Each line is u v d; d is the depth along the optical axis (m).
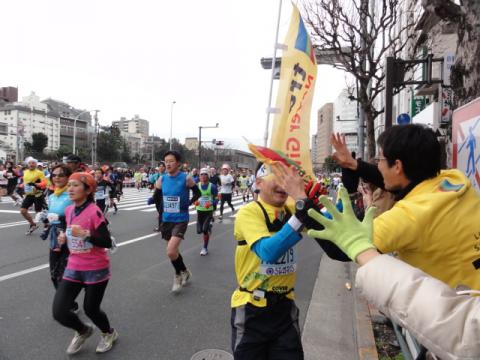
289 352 2.17
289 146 2.15
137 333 3.95
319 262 7.33
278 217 2.20
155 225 11.18
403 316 1.04
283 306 2.23
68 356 3.45
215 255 7.62
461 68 3.80
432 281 1.04
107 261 3.51
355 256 1.21
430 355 1.65
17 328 4.00
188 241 9.13
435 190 1.51
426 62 6.26
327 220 1.29
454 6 3.80
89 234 3.27
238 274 2.30
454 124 3.39
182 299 4.96
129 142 104.31
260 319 2.20
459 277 1.40
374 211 1.33
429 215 1.37
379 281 1.11
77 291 3.44
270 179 2.17
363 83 9.01
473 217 1.40
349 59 9.91
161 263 6.75
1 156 57.94
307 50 2.20
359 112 12.66
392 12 8.54
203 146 70.94
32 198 9.14
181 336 3.90
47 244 8.02
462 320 0.95
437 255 1.41
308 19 8.93
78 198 3.40
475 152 2.76
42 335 3.84
